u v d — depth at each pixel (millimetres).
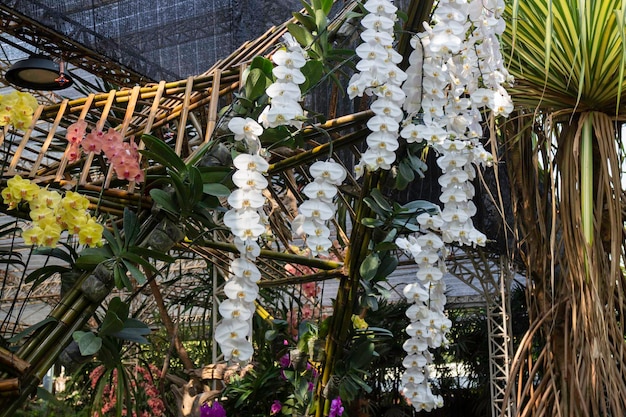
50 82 3320
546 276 2547
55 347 1404
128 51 3186
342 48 1765
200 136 2117
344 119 1678
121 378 1614
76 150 1567
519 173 2580
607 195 2230
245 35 2902
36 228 1336
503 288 6289
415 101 1478
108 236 1452
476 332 8898
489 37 1486
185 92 1699
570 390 2311
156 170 1712
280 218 2527
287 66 1337
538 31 2229
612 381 2148
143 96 1762
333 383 1882
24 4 2885
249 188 1261
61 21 3010
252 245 1254
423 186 4191
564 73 2254
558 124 2502
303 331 2027
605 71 2205
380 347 2170
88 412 2195
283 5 2896
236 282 1242
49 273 1494
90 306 1453
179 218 1521
